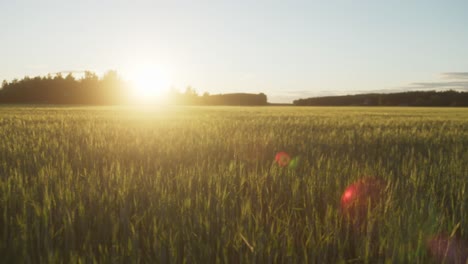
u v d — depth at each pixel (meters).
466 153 7.14
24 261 2.59
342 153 7.50
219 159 6.47
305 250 2.62
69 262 2.61
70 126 13.88
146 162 6.18
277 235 2.91
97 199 3.72
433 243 2.93
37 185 4.24
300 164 5.99
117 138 9.51
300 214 3.60
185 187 4.14
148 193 3.87
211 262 2.68
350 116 25.78
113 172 5.07
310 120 19.42
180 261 2.70
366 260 2.64
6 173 5.05
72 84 112.75
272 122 17.02
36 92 108.44
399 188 4.46
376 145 8.83
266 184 4.48
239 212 3.56
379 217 3.30
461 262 2.73
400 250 2.65
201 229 3.00
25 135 9.98
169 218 3.21
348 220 3.24
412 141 9.60
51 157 6.26
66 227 2.98
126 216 3.21
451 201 4.04
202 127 13.53
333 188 4.30
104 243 2.90
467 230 3.22
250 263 2.62
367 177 4.86
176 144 8.05
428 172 5.45
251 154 7.17
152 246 2.88
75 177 4.83
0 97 106.38
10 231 3.10
